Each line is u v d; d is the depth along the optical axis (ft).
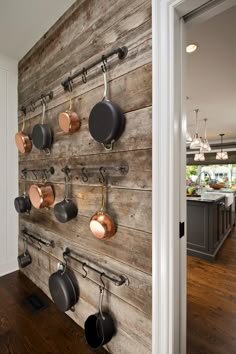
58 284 4.96
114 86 3.85
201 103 11.02
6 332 4.83
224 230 11.86
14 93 7.59
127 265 3.74
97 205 4.32
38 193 5.50
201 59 6.79
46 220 6.08
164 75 3.11
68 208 4.75
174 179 3.16
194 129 17.25
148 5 3.31
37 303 5.86
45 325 5.05
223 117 13.66
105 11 4.04
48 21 5.45
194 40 5.79
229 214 13.57
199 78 8.16
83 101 4.59
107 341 3.93
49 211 5.92
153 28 3.17
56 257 5.70
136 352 3.63
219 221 10.43
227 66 7.26
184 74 3.34
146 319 3.46
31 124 6.84
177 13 3.15
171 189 3.13
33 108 6.54
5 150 7.41
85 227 4.66
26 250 7.23
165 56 3.10
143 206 3.44
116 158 3.87
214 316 5.54
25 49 6.78
